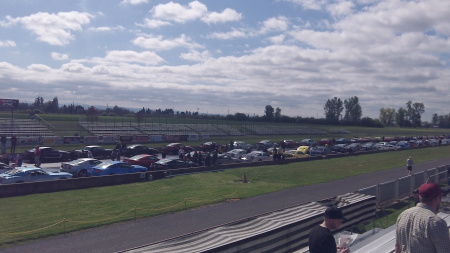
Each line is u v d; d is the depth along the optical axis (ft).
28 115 307.58
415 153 216.54
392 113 609.83
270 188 100.22
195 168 124.06
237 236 32.73
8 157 134.31
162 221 66.08
